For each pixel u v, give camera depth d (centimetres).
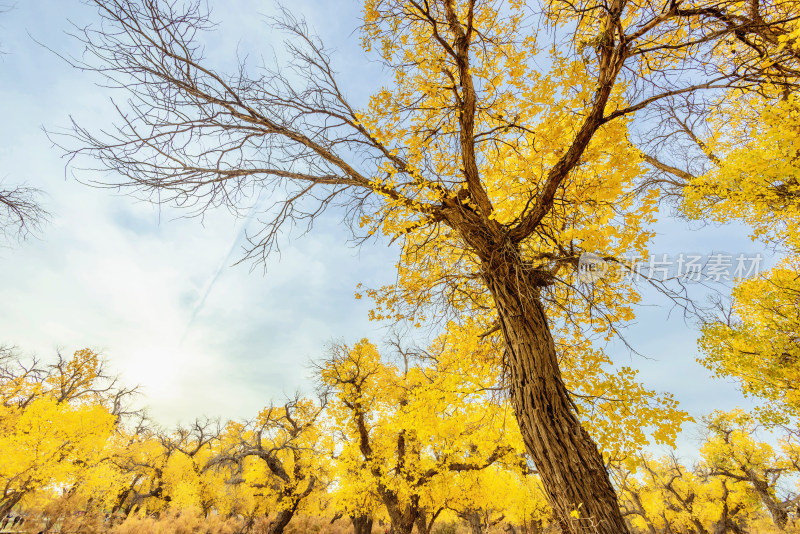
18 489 952
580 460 283
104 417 1188
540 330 342
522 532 2025
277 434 1961
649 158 687
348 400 1192
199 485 1947
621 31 265
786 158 427
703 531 1827
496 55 390
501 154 437
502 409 493
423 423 480
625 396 354
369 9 368
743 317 627
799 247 525
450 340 546
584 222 374
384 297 497
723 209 534
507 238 345
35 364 1511
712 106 359
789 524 1455
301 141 407
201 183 361
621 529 254
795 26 313
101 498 1301
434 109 366
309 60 416
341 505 1130
